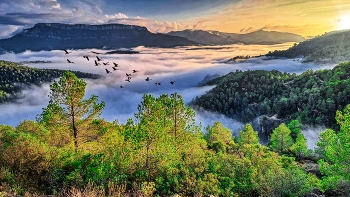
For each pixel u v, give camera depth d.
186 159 14.13
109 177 10.34
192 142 18.11
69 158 11.48
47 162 10.68
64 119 16.33
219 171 14.09
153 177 11.56
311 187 13.03
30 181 9.70
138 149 12.03
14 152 10.57
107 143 14.50
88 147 15.55
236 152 20.27
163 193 10.57
